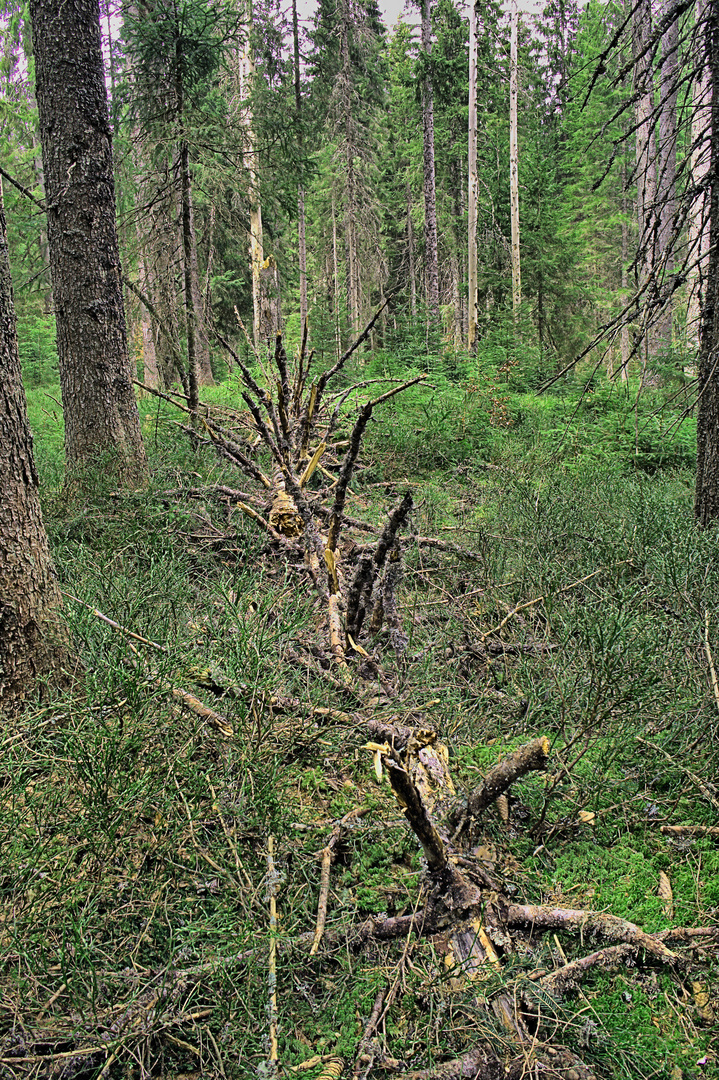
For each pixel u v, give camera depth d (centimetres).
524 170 2058
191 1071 186
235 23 800
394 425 868
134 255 858
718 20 497
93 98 631
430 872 223
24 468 322
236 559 499
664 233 991
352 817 264
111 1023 182
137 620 336
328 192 2992
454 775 290
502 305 1939
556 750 306
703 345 528
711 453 515
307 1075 183
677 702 312
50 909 201
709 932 222
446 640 400
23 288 811
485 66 2316
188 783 240
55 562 430
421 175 3056
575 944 222
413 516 555
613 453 825
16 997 183
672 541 422
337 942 217
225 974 187
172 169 825
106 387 645
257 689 263
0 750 238
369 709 310
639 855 262
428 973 201
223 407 1045
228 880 216
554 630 387
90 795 218
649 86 519
